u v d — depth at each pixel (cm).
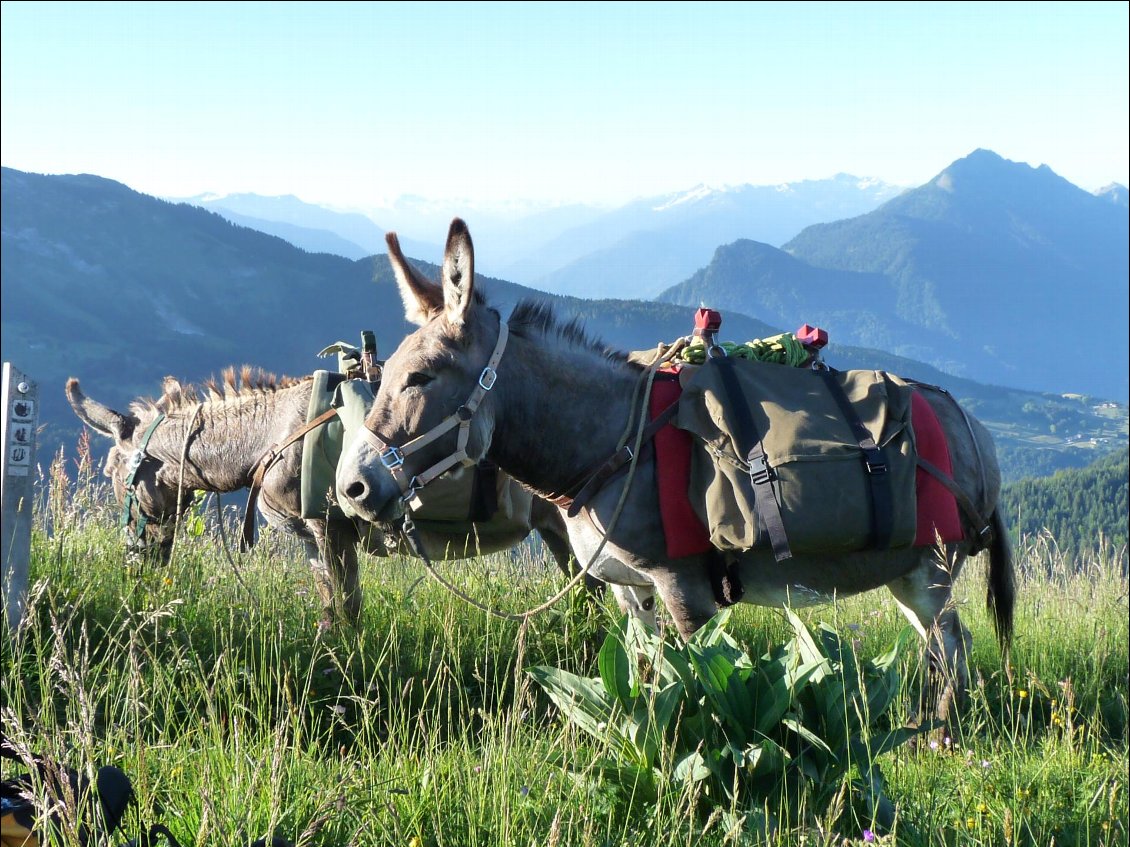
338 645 421
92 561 462
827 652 327
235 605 429
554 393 364
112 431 487
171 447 466
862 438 366
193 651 388
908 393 377
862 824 307
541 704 409
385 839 289
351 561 443
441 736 377
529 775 314
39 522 495
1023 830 320
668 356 384
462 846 295
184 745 318
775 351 390
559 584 479
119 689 347
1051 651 477
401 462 345
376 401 351
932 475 375
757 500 358
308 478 427
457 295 345
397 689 396
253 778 283
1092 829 324
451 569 502
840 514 358
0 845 253
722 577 373
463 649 439
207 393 471
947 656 386
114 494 500
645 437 369
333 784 297
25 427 406
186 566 470
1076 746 384
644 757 309
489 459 374
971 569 562
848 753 307
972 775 343
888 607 499
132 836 272
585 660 437
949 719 381
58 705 358
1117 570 564
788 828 295
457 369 348
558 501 375
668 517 364
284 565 484
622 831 299
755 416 366
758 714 316
